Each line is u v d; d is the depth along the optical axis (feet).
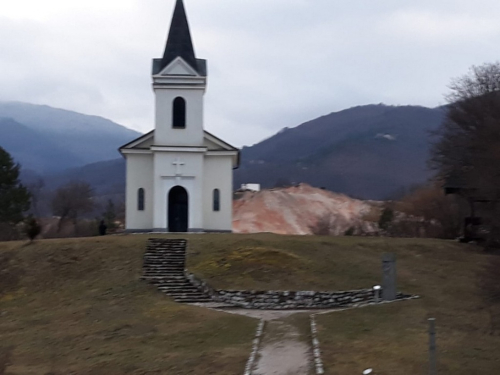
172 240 133.18
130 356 78.33
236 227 297.33
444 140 166.40
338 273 117.60
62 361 78.69
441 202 194.70
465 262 128.57
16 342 88.28
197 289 111.34
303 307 105.29
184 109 162.30
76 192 357.82
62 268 122.21
